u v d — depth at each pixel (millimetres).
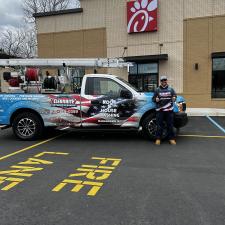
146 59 19281
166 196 4641
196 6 18422
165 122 8750
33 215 4055
